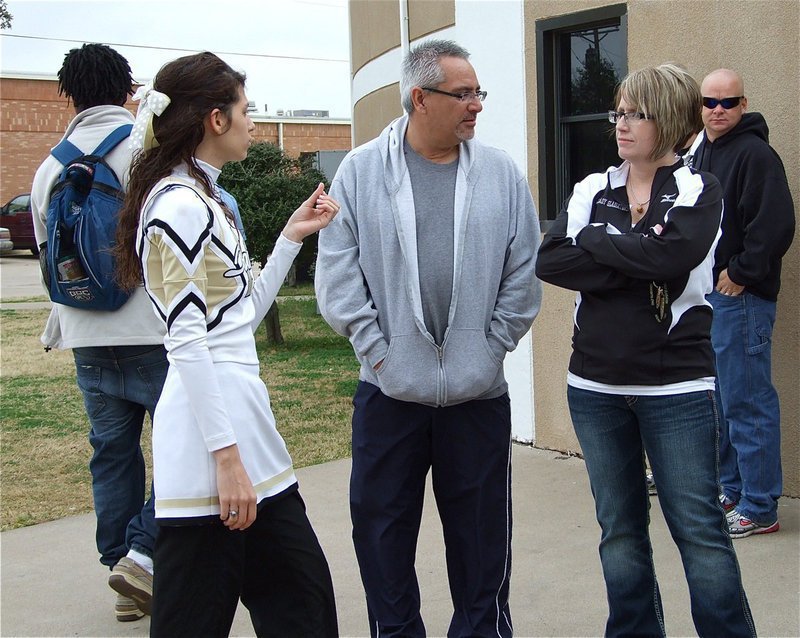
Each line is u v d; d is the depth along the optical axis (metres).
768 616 3.32
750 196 3.88
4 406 7.78
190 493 2.35
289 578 2.55
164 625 2.39
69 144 3.58
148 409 3.61
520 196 3.08
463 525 3.04
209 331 2.40
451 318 2.91
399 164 2.98
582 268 2.73
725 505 4.29
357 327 2.98
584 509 4.55
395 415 3.02
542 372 5.52
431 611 3.59
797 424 4.39
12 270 21.39
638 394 2.73
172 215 2.32
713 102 3.94
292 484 2.56
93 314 3.53
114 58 3.63
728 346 4.02
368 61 9.89
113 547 3.73
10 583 4.05
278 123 28.84
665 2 4.68
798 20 4.18
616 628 2.92
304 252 11.52
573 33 5.29
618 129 2.78
